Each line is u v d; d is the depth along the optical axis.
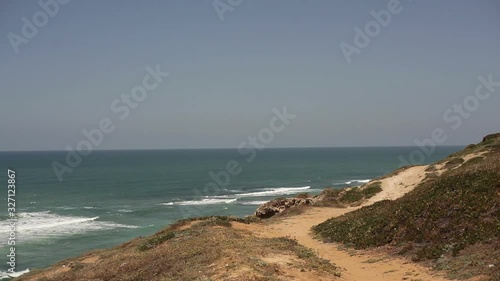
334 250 24.31
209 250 18.89
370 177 145.12
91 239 54.09
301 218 39.41
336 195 50.94
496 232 18.05
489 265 15.48
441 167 48.16
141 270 18.92
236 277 14.06
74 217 70.62
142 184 125.38
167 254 20.22
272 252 18.48
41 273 27.78
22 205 84.00
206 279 14.46
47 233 57.09
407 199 27.45
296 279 14.84
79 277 21.06
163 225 63.56
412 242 21.08
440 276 16.28
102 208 80.94
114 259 23.81
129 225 63.81
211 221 30.89
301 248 20.94
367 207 33.12
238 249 18.42
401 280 16.67
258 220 37.69
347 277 17.06
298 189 111.94
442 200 23.23
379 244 22.61
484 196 21.55
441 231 20.53
